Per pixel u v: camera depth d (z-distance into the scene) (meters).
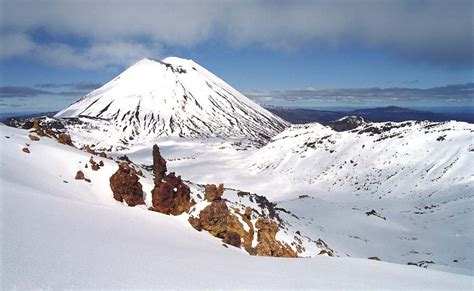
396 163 186.25
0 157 35.94
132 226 27.94
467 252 79.25
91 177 40.31
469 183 144.12
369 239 88.19
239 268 21.14
